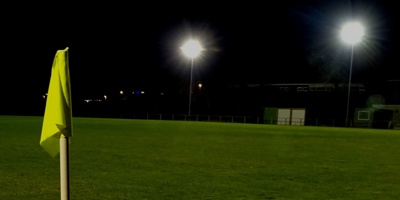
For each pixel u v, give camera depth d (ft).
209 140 45.83
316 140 50.60
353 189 18.93
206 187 18.53
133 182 19.33
